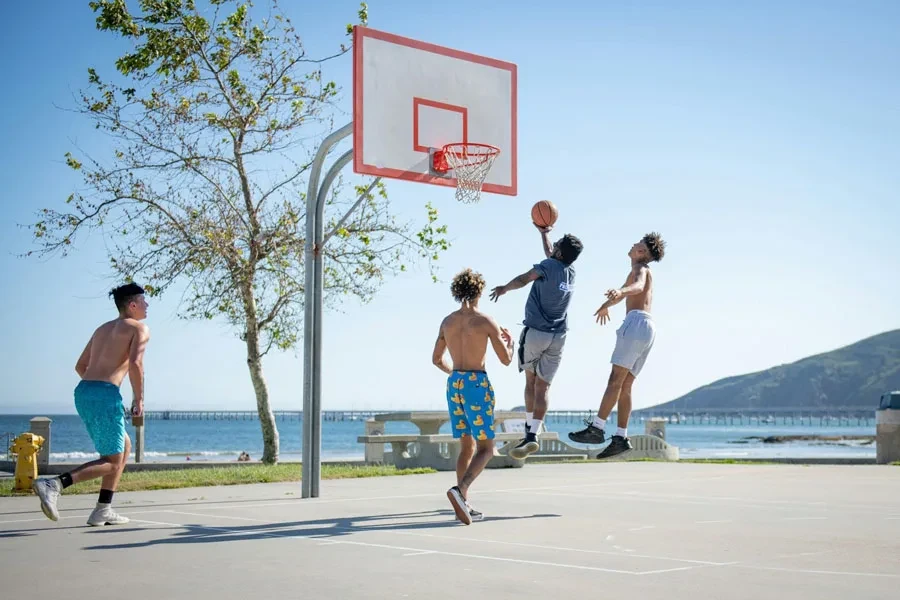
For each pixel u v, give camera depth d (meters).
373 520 7.96
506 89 12.52
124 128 18.31
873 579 5.10
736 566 5.52
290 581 5.02
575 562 5.65
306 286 10.66
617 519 8.06
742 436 159.62
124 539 6.71
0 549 6.23
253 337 19.27
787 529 7.36
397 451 17.56
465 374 8.07
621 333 9.12
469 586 4.87
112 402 7.55
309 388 10.55
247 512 8.64
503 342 8.13
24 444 11.28
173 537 6.82
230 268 18.66
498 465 17.66
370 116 11.20
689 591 4.73
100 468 7.44
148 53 17.92
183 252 18.56
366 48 11.26
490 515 8.41
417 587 4.84
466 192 12.05
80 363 7.79
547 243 9.91
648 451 22.73
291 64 18.88
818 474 14.82
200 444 87.81
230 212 18.84
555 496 10.47
